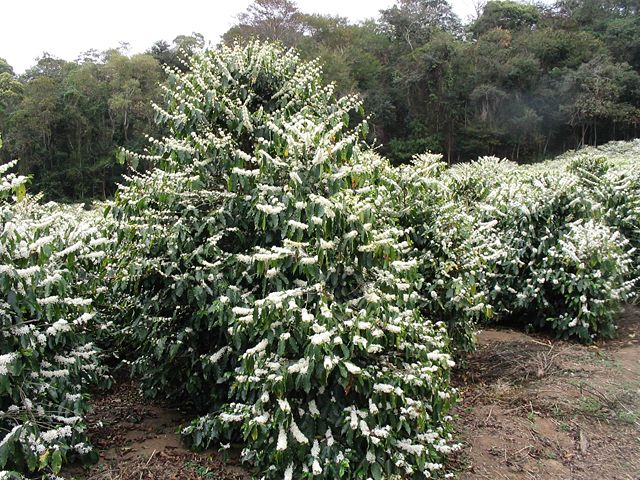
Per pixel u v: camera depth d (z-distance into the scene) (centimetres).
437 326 368
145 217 333
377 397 256
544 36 3428
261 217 295
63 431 256
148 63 2628
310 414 262
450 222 413
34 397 283
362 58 3312
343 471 242
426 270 410
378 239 275
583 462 319
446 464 308
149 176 362
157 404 399
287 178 302
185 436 323
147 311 350
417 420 256
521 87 3103
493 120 3102
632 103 2939
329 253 270
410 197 415
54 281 259
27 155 2197
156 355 343
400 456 260
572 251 508
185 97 349
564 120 3008
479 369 457
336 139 330
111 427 355
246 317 248
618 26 3494
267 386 248
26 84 2922
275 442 260
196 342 343
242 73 358
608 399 390
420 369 272
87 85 2494
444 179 540
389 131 3247
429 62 3119
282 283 287
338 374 251
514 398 394
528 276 551
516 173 735
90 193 2125
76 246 285
